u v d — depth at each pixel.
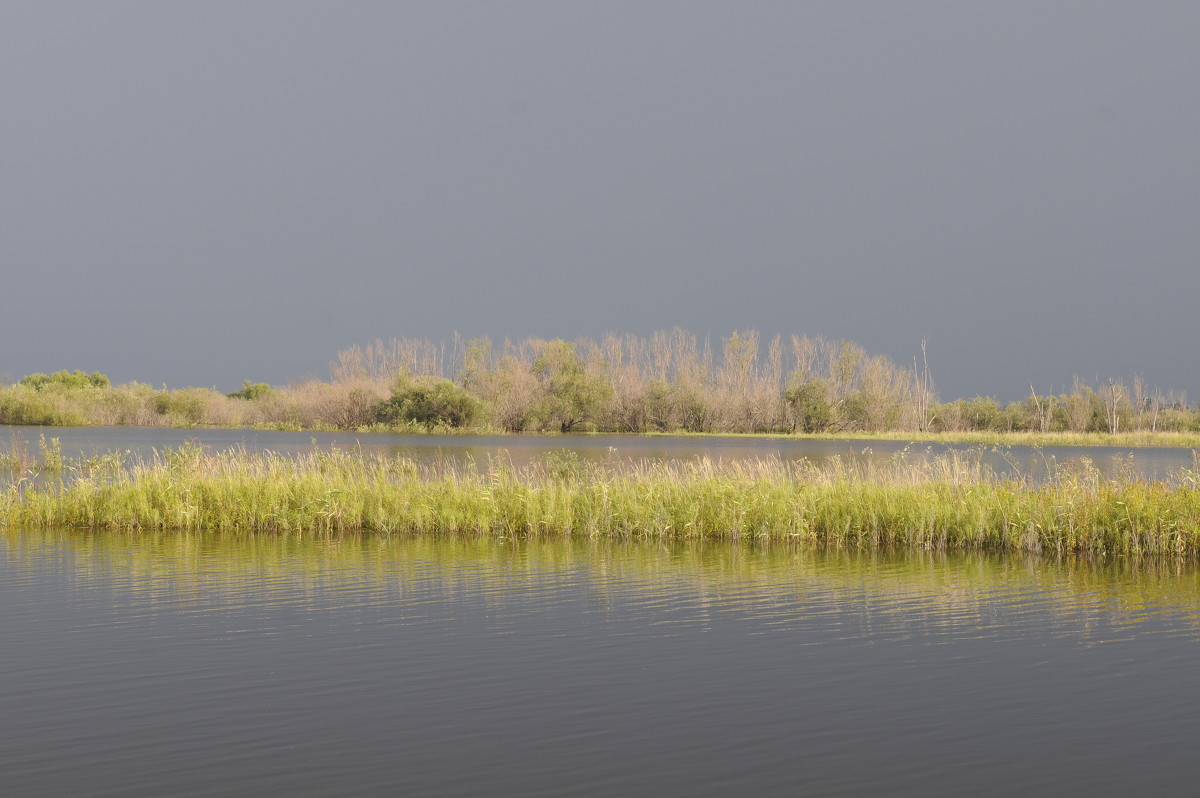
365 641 12.54
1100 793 8.02
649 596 15.44
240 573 17.31
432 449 55.28
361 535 22.36
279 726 9.48
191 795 7.90
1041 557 19.59
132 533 22.42
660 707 10.05
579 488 23.86
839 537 21.11
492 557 19.31
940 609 14.55
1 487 27.12
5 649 12.12
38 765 8.49
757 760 8.69
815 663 11.62
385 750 8.88
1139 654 12.03
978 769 8.50
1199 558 19.00
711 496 22.70
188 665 11.45
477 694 10.45
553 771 8.43
